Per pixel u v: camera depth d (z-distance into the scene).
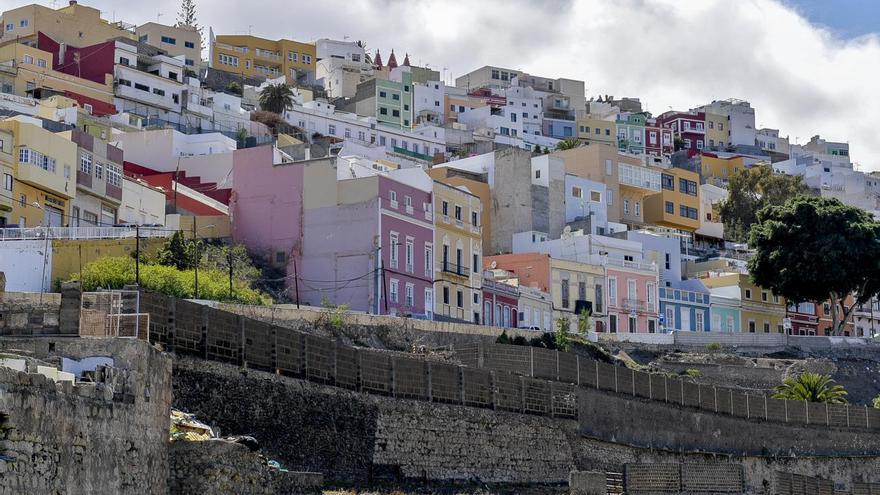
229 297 122.62
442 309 158.75
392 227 150.75
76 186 140.88
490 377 93.44
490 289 169.25
